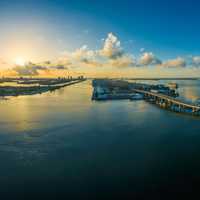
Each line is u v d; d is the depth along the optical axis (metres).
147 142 44.94
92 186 28.69
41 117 72.62
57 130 55.12
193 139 46.78
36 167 33.88
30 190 27.97
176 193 27.23
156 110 86.50
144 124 60.78
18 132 53.44
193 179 30.28
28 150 40.84
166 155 38.19
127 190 27.91
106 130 54.66
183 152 39.50
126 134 50.91
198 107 78.94
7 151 40.34
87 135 50.41
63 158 37.22
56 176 31.27
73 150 40.78
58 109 90.25
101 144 44.03
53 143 44.84
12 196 26.83
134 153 39.19
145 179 30.34
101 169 33.22
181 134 50.62
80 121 65.62
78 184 29.23
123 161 35.94
